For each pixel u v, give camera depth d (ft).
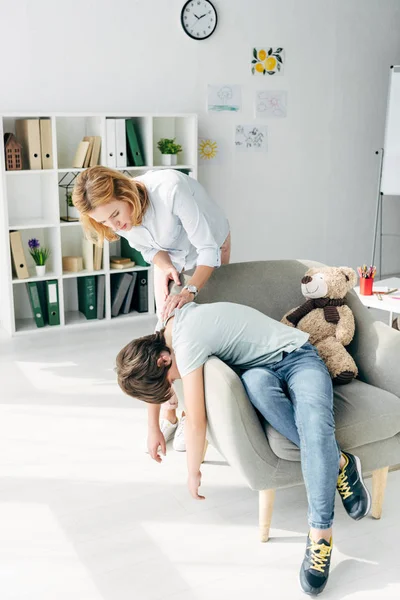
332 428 6.14
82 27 13.66
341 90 16.65
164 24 14.42
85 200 6.86
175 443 8.71
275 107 15.97
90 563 6.49
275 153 16.25
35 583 6.21
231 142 15.70
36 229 14.21
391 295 11.25
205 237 7.52
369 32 16.63
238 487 7.86
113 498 7.63
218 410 6.27
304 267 8.13
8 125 13.56
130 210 7.12
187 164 14.89
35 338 13.29
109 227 7.55
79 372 11.41
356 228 17.76
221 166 15.72
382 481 7.04
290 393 6.57
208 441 7.51
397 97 15.97
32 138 12.98
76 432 9.20
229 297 7.77
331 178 17.08
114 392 10.55
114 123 13.57
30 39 13.25
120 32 14.03
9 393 10.52
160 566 6.45
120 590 6.12
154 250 8.20
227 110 15.48
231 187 15.96
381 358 7.20
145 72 14.46
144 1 14.11
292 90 16.07
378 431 6.63
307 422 6.12
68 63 13.69
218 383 6.20
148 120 13.94
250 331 6.72
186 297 7.09
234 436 6.24
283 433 6.37
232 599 5.99
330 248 17.54
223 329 6.59
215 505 7.49
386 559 6.52
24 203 13.91
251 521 7.20
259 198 16.34
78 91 13.91
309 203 16.98
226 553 6.64
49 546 6.76
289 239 16.96
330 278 7.70
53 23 13.39
